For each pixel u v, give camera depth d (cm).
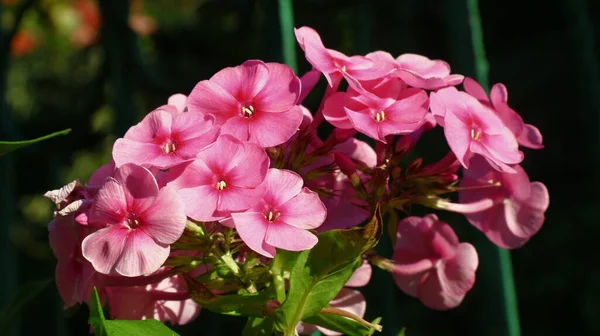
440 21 159
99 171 51
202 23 151
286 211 49
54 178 91
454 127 52
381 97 52
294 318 50
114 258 48
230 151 49
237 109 50
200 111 50
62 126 91
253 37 95
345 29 138
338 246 49
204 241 50
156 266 48
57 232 51
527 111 183
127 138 50
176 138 49
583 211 165
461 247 55
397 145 53
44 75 174
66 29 151
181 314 54
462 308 163
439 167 54
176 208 48
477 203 55
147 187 48
